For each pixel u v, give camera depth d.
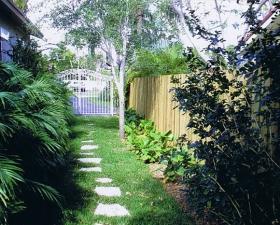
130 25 10.52
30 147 4.31
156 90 11.03
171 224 4.34
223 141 3.54
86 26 10.30
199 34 3.97
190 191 3.88
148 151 7.61
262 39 3.36
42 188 3.96
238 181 3.42
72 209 4.75
